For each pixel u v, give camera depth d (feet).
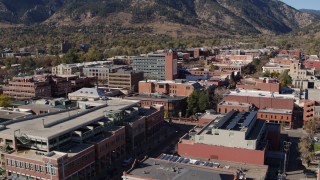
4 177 429.79
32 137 424.87
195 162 408.05
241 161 441.27
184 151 465.47
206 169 371.56
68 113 533.14
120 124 542.57
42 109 642.63
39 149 427.33
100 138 478.18
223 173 354.95
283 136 600.80
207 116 601.62
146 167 375.04
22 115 571.28
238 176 352.69
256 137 455.63
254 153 434.30
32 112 642.22
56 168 391.04
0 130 446.60
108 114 531.09
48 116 515.09
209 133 468.34
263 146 459.32
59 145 437.17
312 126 627.05
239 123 479.82
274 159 485.15
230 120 495.00
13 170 421.59
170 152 540.93
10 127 458.09
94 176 455.22
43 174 401.29
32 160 405.59
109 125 520.01
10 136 432.66
